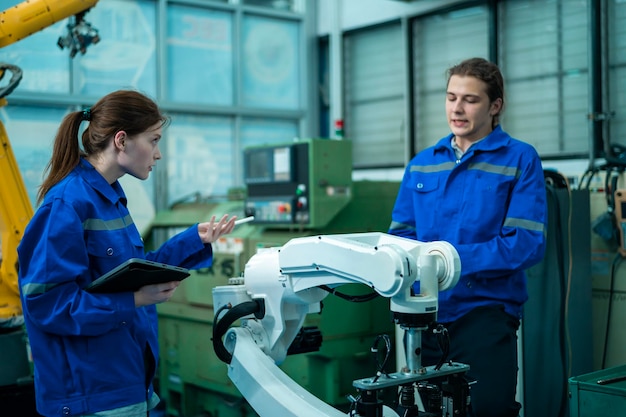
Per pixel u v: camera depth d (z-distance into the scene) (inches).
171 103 204.7
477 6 181.3
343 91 220.5
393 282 55.1
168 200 206.1
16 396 122.4
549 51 167.2
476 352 80.7
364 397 56.3
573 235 120.1
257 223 142.3
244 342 70.6
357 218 138.9
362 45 215.3
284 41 227.9
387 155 209.5
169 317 156.3
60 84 188.9
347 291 129.9
